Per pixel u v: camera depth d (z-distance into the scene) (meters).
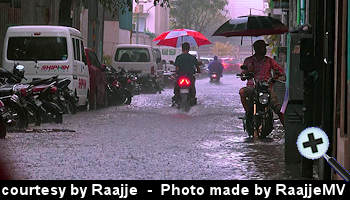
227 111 26.19
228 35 19.19
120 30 75.31
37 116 19.09
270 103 16.58
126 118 22.34
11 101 17.81
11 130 17.72
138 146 14.83
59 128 18.69
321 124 10.97
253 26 18.81
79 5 44.88
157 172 11.41
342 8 10.14
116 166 11.99
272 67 16.80
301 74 12.32
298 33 11.18
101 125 19.75
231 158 13.19
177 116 23.45
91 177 10.88
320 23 10.84
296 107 12.41
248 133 16.88
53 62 23.75
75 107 23.70
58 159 12.73
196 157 13.25
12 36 23.97
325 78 10.84
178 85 26.14
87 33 54.72
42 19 40.62
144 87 40.47
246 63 16.92
